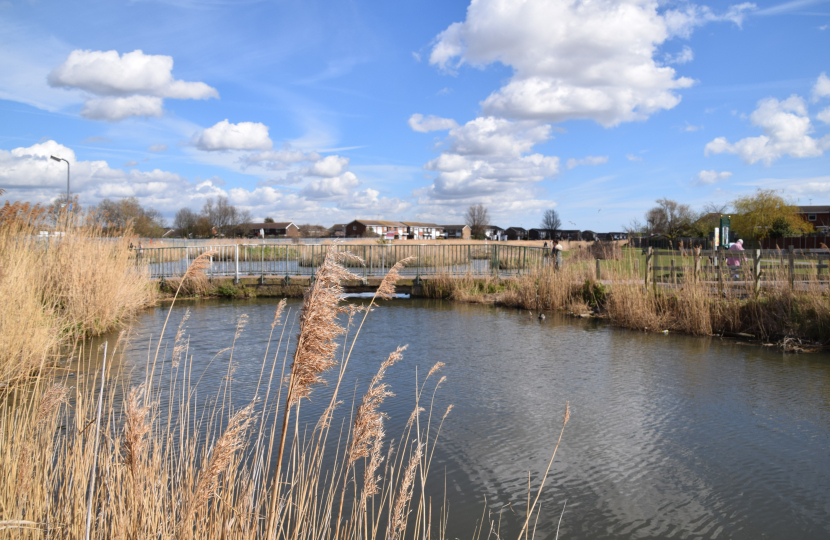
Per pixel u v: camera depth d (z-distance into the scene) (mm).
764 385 8109
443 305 18094
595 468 5340
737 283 12836
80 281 10711
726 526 4340
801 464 5449
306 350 1881
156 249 19453
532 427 6391
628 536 4172
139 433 2201
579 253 23453
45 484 2943
